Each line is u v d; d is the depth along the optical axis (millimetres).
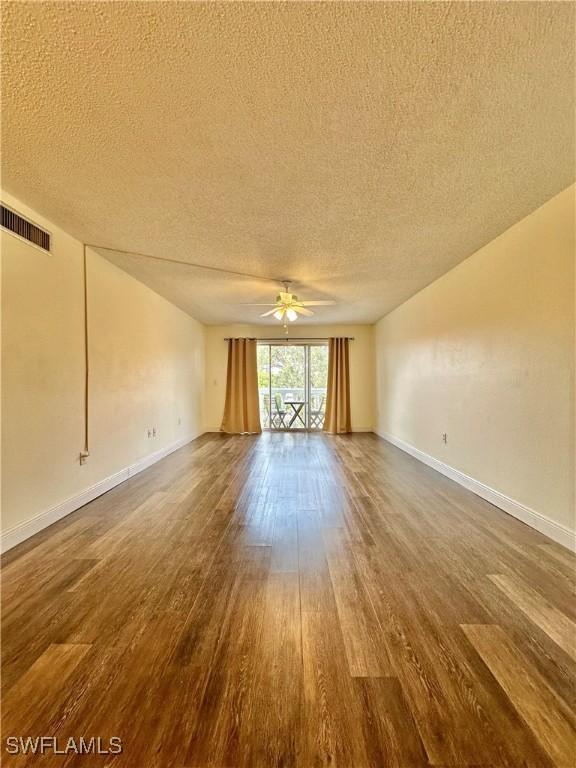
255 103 1509
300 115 1584
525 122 1642
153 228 2756
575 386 2197
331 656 1362
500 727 1085
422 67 1343
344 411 7289
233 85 1414
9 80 1379
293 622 1556
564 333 2270
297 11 1146
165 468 4367
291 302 4254
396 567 2020
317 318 6652
